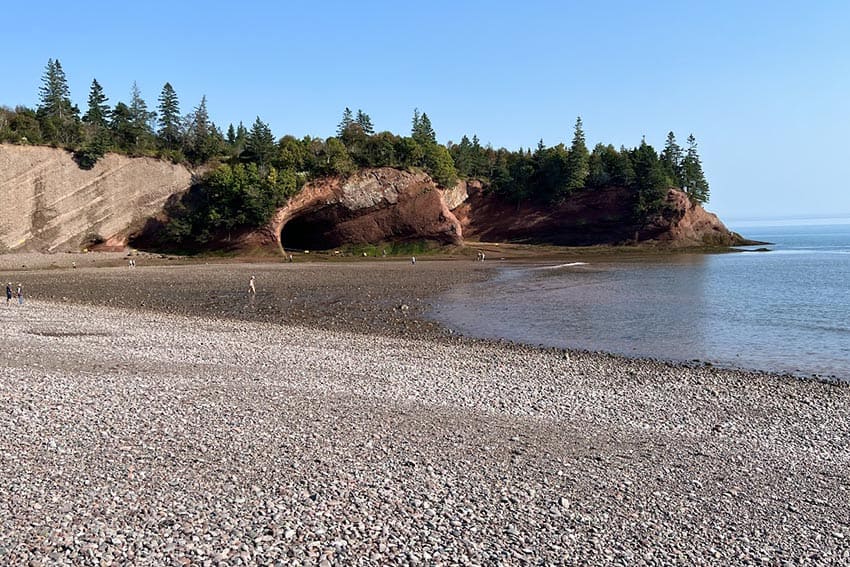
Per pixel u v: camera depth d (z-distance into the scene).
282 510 10.24
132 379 19.33
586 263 81.44
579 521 10.51
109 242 90.38
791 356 26.67
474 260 89.00
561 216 119.81
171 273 65.44
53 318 33.38
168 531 9.31
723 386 20.94
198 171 100.25
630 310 39.66
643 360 25.41
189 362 22.58
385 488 11.41
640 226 113.56
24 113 99.44
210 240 94.50
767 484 12.60
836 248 121.44
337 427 15.12
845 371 24.08
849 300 44.28
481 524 10.18
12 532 9.13
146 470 11.86
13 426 14.15
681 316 37.31
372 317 36.62
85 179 88.31
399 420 15.97
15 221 82.06
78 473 11.59
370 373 21.58
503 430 15.52
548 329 32.88
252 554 8.72
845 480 12.95
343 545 9.14
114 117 107.38
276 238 95.25
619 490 11.95
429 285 54.38
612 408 17.89
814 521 10.97
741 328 33.31
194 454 12.84
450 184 114.31
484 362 24.06
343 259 91.62
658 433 15.74
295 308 40.22
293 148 102.94
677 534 10.23
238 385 19.09
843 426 16.73
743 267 73.94
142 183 93.25
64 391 17.38
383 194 102.44
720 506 11.42
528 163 125.06
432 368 22.70
